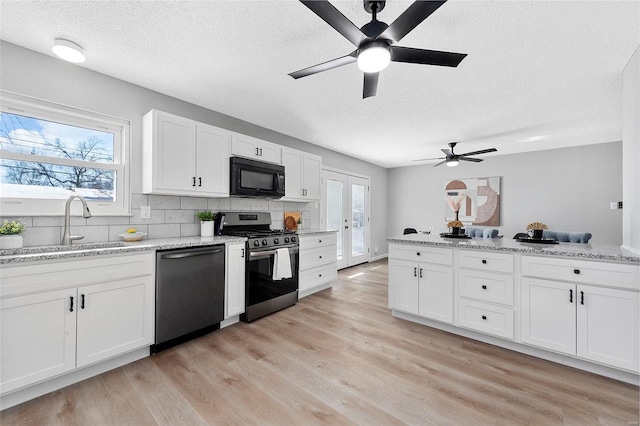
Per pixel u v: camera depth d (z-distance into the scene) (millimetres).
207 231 2945
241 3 1585
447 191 6090
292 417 1510
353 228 5828
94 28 1804
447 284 2570
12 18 1707
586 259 1915
